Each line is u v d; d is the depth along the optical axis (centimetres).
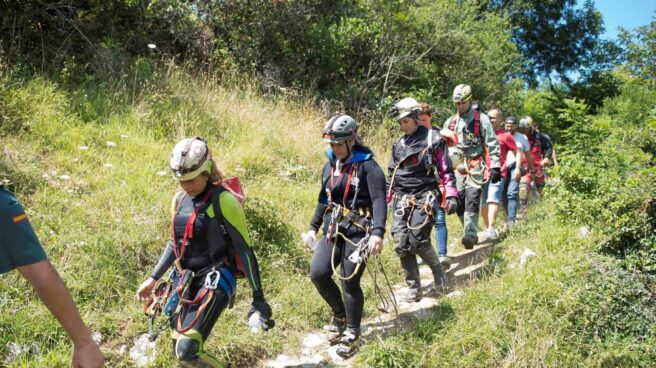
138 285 486
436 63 1447
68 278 456
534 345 444
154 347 421
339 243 448
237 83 1051
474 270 617
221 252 357
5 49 785
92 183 598
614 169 650
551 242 572
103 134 700
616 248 531
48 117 670
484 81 1521
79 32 861
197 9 1120
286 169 809
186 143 349
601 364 444
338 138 429
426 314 506
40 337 409
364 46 1300
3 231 210
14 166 567
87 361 218
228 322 466
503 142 801
